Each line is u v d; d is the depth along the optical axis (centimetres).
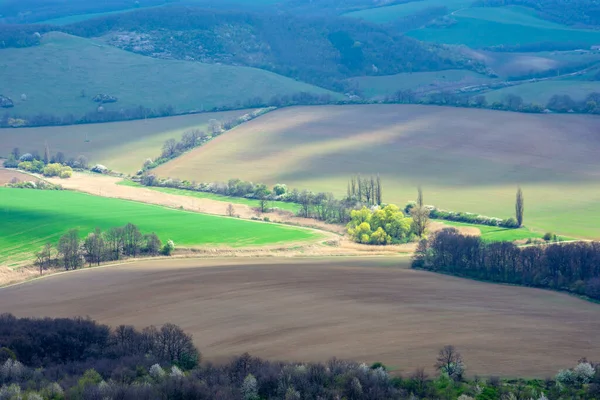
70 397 10962
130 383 11525
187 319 15500
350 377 11588
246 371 12075
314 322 15162
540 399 11012
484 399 11212
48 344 13538
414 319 15412
